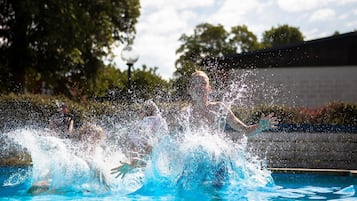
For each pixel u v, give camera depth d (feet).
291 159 34.22
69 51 62.80
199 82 15.97
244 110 37.47
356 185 20.75
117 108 39.47
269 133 34.76
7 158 33.01
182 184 15.26
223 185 15.16
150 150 16.56
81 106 40.16
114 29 78.48
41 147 18.66
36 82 76.84
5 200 15.07
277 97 61.46
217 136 15.70
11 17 64.90
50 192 16.24
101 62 75.15
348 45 62.44
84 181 17.21
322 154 34.12
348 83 62.08
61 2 60.34
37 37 63.10
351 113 38.65
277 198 15.17
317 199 15.79
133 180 17.31
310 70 62.69
